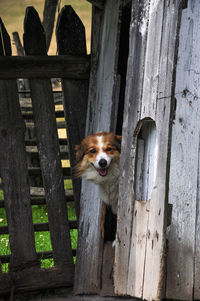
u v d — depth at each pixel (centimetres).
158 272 287
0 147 384
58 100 782
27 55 397
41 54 401
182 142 298
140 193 344
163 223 285
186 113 297
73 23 411
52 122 401
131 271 326
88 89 421
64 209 405
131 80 329
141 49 318
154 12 304
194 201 304
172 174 297
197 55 297
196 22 294
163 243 285
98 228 371
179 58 292
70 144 418
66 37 410
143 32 316
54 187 402
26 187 392
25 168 392
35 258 394
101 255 369
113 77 358
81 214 409
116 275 346
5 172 386
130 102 330
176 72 291
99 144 389
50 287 396
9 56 385
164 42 291
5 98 385
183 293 304
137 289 316
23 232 391
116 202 399
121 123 461
